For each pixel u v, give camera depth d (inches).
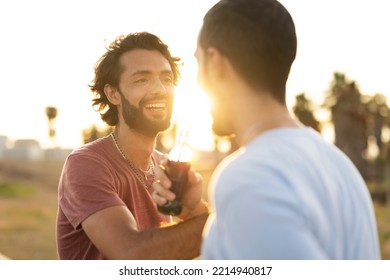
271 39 53.2
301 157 50.4
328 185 50.3
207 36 55.4
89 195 88.3
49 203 1499.8
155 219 97.0
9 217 1164.5
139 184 95.7
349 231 51.3
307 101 1453.0
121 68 96.6
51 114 3196.4
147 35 97.8
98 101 101.4
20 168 2415.1
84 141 163.3
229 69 54.4
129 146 95.7
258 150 50.2
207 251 49.0
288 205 45.9
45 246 827.4
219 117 56.3
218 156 1579.7
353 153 1455.5
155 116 95.3
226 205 47.2
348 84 1446.9
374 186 1433.3
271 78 53.7
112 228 85.6
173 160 77.2
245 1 54.2
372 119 1632.6
